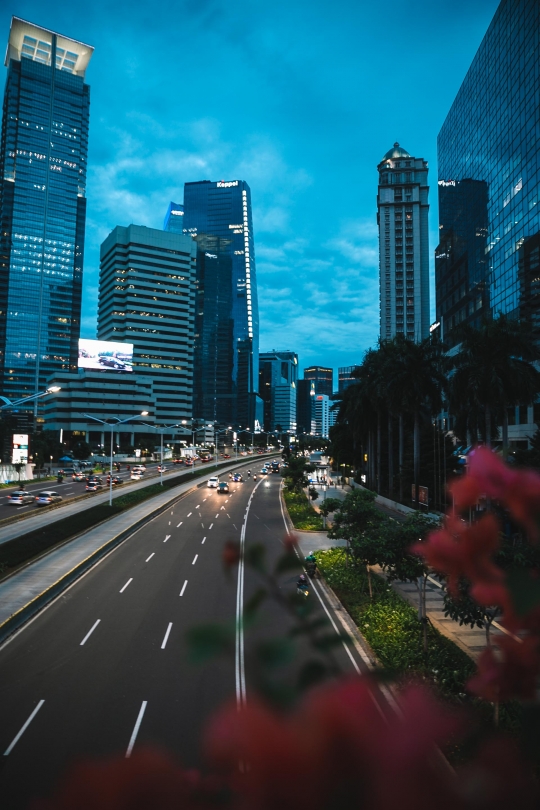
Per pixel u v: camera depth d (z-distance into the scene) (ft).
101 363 506.07
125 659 53.36
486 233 239.09
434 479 160.66
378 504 196.03
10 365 589.32
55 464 369.50
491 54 231.71
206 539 120.67
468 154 266.36
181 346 611.88
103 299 638.94
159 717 41.81
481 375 115.55
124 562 97.14
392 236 504.43
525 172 195.72
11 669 51.13
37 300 610.24
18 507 163.12
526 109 195.72
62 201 635.66
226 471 354.95
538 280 185.37
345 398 246.47
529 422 166.61
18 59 645.51
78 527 123.65
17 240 605.31
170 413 599.57
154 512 161.89
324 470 393.09
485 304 240.32
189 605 71.61
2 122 646.33
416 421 166.40
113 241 611.06
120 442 510.17
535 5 186.39
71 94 653.30
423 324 489.26
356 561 72.74
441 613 67.87
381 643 55.93
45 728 40.22
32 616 67.21
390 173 512.63
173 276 615.16
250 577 85.66
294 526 139.74
